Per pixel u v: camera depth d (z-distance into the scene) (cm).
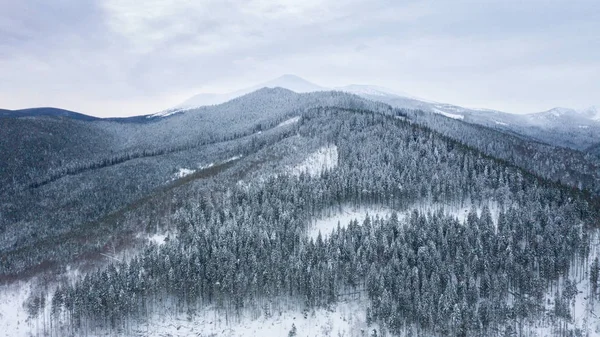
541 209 18200
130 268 15112
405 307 13775
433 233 16425
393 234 16762
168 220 19325
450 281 14338
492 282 14450
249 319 14475
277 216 18125
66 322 14475
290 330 13812
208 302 15138
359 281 15138
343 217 19862
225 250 15350
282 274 15050
